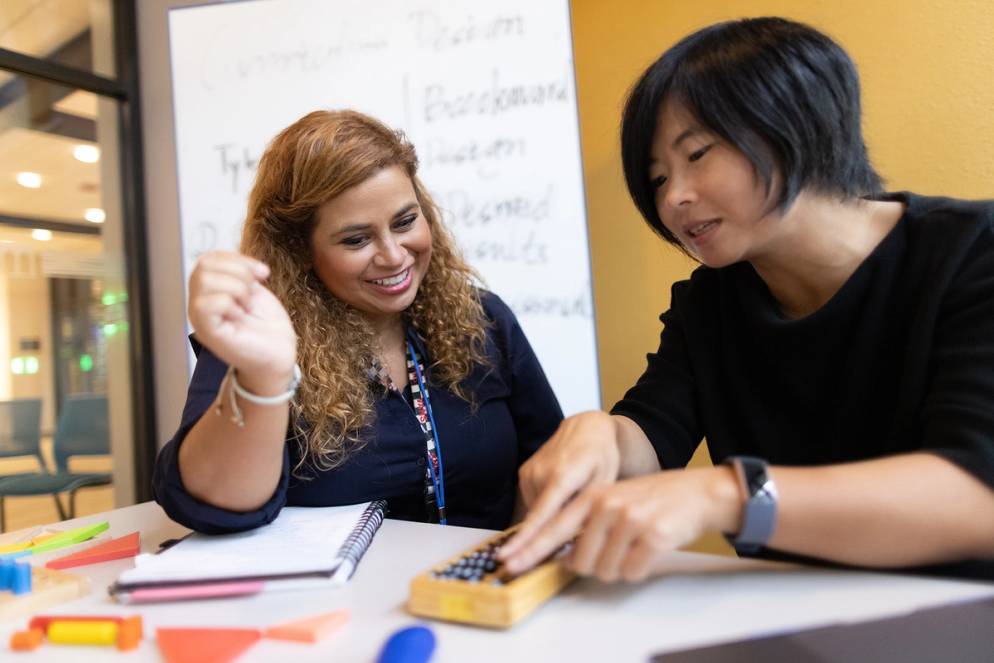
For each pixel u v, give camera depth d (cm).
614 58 140
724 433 71
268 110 144
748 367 70
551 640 35
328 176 73
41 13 167
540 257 135
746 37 54
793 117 51
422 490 83
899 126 120
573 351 133
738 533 40
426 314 91
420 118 138
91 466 181
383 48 140
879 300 58
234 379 52
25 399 171
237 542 55
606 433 54
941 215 57
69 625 39
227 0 146
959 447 43
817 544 40
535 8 133
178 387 183
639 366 142
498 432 90
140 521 72
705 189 54
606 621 37
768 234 57
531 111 134
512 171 135
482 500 89
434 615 39
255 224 83
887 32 119
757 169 53
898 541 39
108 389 183
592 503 41
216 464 55
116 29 179
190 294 49
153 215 183
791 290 65
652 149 58
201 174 146
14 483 169
